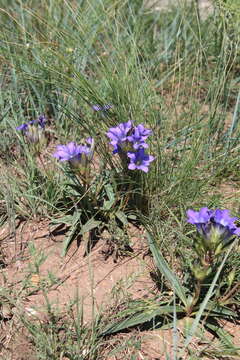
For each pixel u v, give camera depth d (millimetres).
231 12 1049
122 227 807
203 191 859
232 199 847
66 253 776
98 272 750
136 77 917
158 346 661
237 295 708
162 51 1193
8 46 999
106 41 1147
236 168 916
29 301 707
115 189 782
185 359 647
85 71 1081
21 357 636
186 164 833
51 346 639
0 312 687
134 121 839
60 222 799
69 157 730
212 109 937
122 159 758
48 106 1034
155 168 817
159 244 762
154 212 800
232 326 693
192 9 1211
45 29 1106
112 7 1075
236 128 980
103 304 704
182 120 980
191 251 745
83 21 1047
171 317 692
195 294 664
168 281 727
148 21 1295
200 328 677
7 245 789
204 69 1136
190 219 609
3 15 1150
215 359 647
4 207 835
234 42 1026
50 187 832
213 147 943
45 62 968
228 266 715
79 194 804
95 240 791
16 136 947
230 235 603
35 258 740
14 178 849
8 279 736
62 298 712
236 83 1107
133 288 730
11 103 953
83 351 642
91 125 867
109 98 895
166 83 1112
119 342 662
